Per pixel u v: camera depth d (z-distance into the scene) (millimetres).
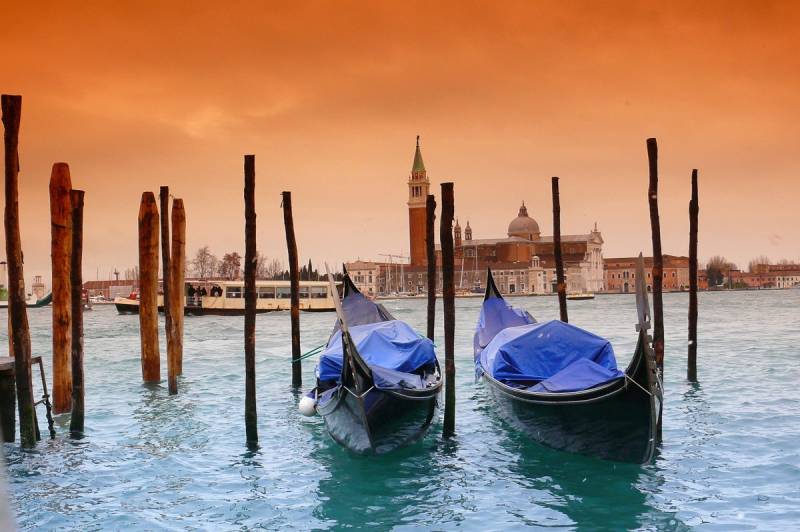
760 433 15641
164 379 25672
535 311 90250
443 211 15055
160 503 12078
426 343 16797
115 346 39531
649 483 12445
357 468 13773
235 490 12680
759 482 12398
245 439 16172
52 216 17344
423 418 14703
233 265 150750
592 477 12836
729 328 48719
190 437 16375
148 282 22250
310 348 37094
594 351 15375
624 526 10688
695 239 21234
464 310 99438
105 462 14312
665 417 17391
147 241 21734
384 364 15891
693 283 21516
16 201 13688
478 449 14766
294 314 21906
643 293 12375
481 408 18828
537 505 11625
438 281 175500
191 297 72938
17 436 16000
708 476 12766
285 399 20969
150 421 18078
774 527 10492
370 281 179000
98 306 156750
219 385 23797
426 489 12508
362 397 13414
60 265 17609
